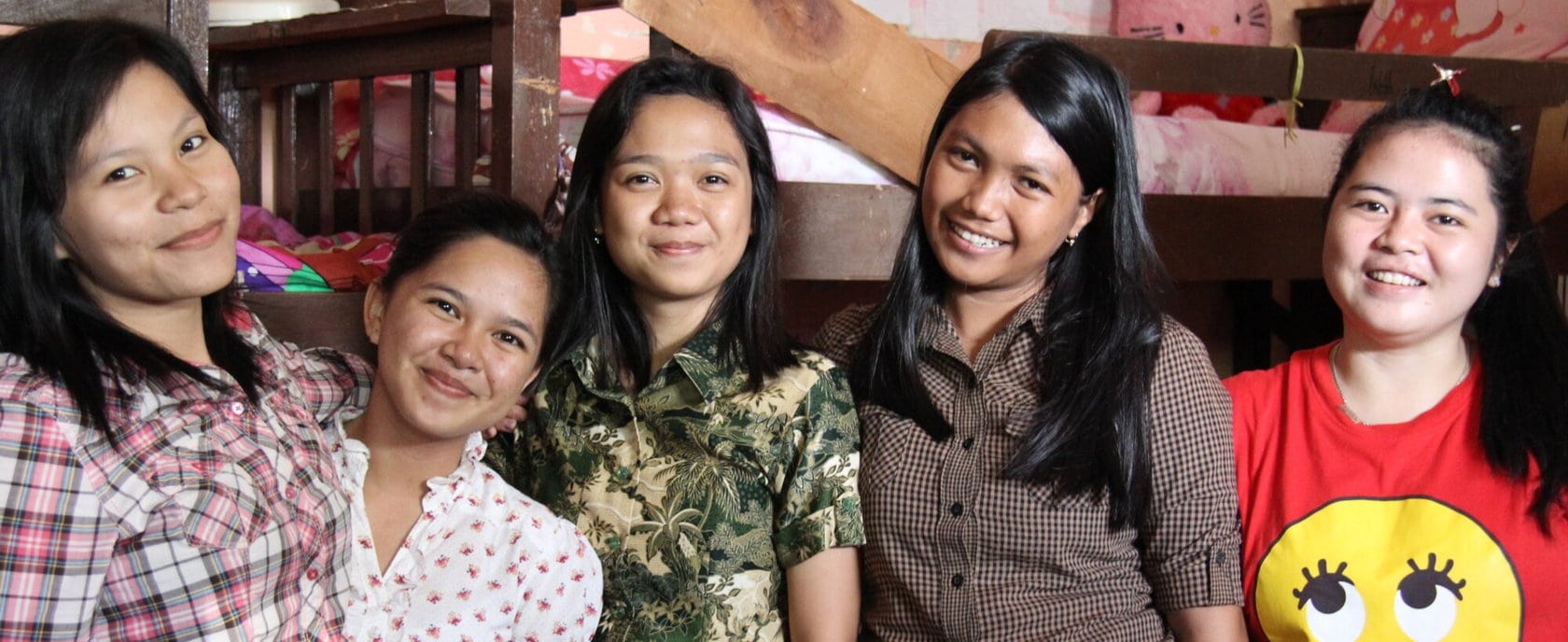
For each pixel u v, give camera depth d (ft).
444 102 7.39
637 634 4.31
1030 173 4.32
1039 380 4.55
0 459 2.72
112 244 2.92
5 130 2.85
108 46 2.95
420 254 3.94
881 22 6.31
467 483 4.02
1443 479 4.43
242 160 7.78
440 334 3.81
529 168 5.30
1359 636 4.40
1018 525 4.40
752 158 4.53
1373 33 10.14
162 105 2.99
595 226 4.51
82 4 3.99
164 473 2.95
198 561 2.98
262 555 3.13
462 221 3.97
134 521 2.87
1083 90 4.33
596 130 4.43
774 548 4.40
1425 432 4.49
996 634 4.39
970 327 4.78
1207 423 4.47
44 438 2.77
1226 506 4.48
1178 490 4.44
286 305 4.63
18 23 3.90
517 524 4.03
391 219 7.30
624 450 4.41
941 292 4.83
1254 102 10.03
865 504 4.58
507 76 5.24
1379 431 4.55
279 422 3.45
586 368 4.46
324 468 3.58
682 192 4.24
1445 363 4.56
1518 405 4.33
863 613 4.76
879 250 6.47
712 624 4.27
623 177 4.31
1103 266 4.56
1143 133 7.75
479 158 6.07
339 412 4.07
